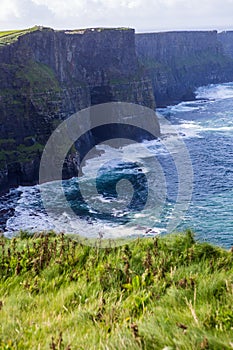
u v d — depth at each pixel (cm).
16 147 8262
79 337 469
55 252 835
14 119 8506
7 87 8750
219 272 665
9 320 531
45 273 742
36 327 508
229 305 500
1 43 9044
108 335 461
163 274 672
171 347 405
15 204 6325
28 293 664
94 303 585
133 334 436
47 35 10362
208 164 7700
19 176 7875
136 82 12988
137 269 720
